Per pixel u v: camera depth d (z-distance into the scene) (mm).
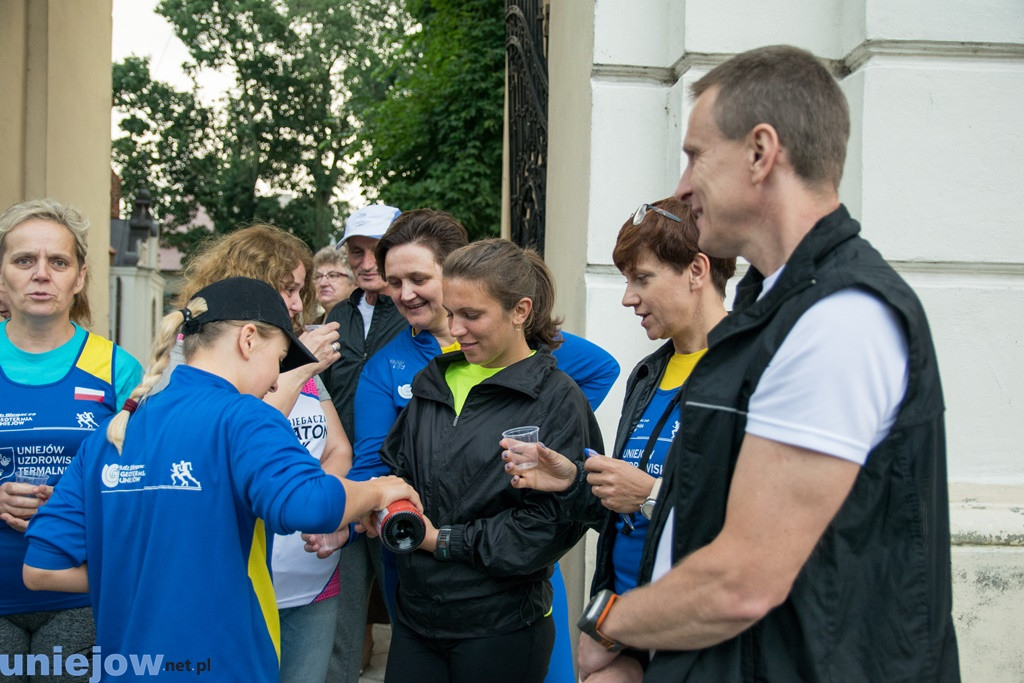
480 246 2283
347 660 3188
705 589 1239
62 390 2527
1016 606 2527
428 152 19625
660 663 1390
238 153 41406
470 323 2250
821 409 1180
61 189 6016
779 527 1190
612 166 3076
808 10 2928
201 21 41531
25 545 2406
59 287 2514
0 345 2541
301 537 2521
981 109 2762
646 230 2061
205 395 1890
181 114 42000
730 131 1323
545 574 2357
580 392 2367
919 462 1260
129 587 1828
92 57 6645
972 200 2760
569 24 3445
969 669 2518
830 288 1227
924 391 1254
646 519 1986
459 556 2176
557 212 3619
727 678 1307
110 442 1916
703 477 1351
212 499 1817
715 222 1371
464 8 18281
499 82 18031
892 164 2756
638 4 3074
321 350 2484
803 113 1292
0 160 5328
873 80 2750
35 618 2461
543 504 2160
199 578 1796
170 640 1778
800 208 1315
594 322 3061
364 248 3582
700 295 2084
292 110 42094
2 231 2525
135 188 41375
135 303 21984
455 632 2229
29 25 5629
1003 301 2752
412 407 2428
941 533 1328
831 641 1247
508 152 5047
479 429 2270
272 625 1939
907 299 1232
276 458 1787
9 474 2469
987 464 2750
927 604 1268
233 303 1975
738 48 2904
